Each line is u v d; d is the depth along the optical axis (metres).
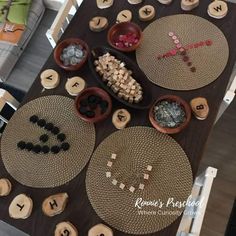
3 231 1.42
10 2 1.67
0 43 1.64
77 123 1.01
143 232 0.85
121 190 0.90
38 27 1.76
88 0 1.22
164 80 1.04
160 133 0.97
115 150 0.96
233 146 1.52
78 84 1.05
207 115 0.97
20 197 0.91
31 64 1.66
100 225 0.86
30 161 0.97
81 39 1.14
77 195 0.91
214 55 1.07
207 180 0.91
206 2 1.16
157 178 0.91
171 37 1.12
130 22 1.12
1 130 1.34
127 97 1.00
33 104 1.06
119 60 1.07
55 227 0.88
